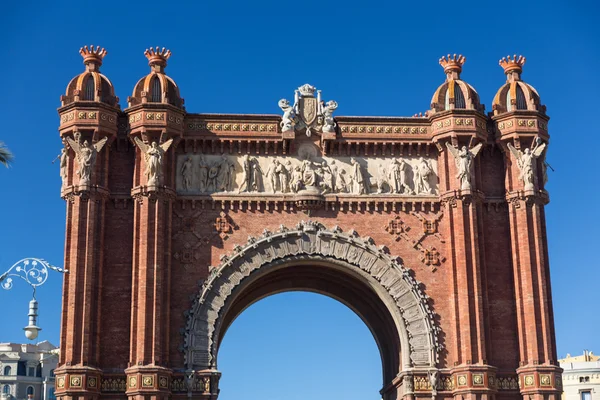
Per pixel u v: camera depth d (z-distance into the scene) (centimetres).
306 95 7519
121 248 7100
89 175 7025
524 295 7138
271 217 7281
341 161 7444
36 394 15088
